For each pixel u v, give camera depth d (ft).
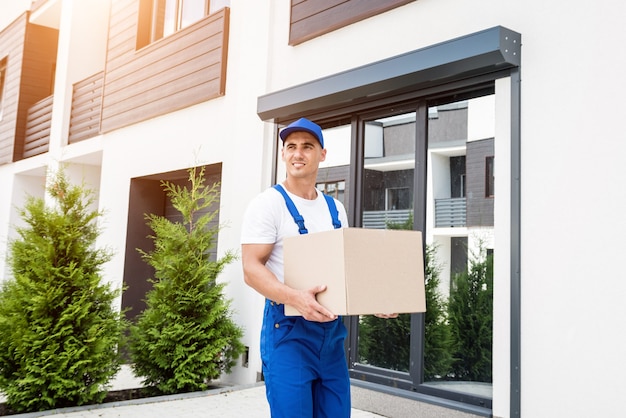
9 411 13.89
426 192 13.28
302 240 6.16
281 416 6.26
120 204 24.30
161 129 22.44
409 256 6.16
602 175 9.89
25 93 34.17
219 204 20.86
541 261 10.53
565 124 10.44
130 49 24.61
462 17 12.39
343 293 5.53
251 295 16.97
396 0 13.62
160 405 14.05
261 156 17.28
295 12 16.48
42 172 33.32
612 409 9.45
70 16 29.73
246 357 16.99
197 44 20.77
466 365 12.16
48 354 13.46
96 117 26.91
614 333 9.52
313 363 6.47
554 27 10.77
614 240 9.65
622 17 9.89
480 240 12.25
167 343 15.49
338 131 15.84
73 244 14.55
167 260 16.22
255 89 17.72
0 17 40.47
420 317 12.92
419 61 12.14
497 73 11.64
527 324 10.61
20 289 13.85
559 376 10.11
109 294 14.94
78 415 13.08
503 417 10.79
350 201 14.97
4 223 34.37
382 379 13.48
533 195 10.76
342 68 15.06
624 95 9.74
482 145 12.37
